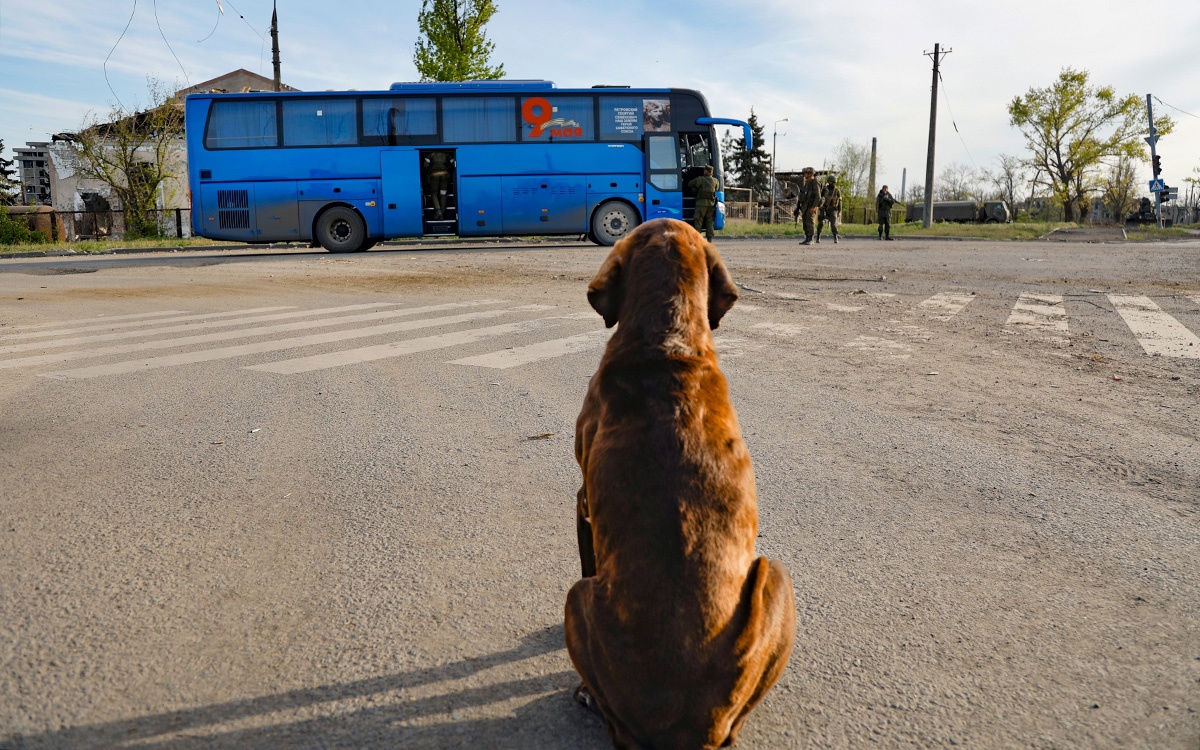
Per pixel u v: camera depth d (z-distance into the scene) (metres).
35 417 6.50
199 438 5.95
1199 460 5.45
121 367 8.37
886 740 2.62
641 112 24.67
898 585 3.69
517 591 3.61
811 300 13.27
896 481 5.05
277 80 35.72
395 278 16.55
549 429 6.16
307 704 2.79
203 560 3.92
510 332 10.29
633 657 2.14
